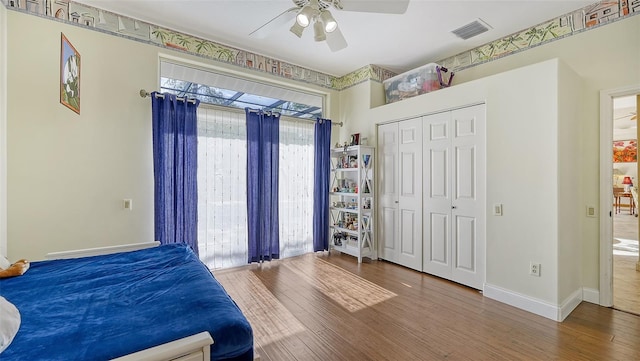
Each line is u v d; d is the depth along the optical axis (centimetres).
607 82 255
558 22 281
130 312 119
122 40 284
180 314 118
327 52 368
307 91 435
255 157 366
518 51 310
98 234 271
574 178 260
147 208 296
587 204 267
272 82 396
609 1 252
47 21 248
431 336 211
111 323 110
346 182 442
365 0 192
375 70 414
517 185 258
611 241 256
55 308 123
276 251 389
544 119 241
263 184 375
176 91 329
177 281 154
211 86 353
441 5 263
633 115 710
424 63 398
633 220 674
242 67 361
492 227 276
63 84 234
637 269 355
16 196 236
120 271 171
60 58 241
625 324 227
